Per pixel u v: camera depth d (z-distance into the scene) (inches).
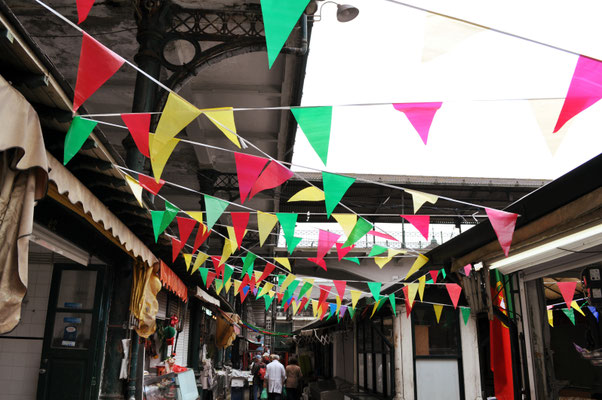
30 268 234.5
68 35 322.0
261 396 499.5
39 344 225.9
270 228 169.5
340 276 954.1
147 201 193.0
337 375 577.3
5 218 94.0
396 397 284.7
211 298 443.2
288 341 1555.1
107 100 389.7
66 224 187.8
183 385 290.0
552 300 317.4
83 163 148.8
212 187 510.3
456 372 281.1
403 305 291.1
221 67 361.7
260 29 287.3
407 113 91.8
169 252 261.6
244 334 1096.2
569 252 180.7
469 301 214.5
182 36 269.6
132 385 225.0
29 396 219.9
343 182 118.0
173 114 98.0
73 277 230.2
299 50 285.0
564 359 310.8
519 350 214.7
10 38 85.4
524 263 203.8
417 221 156.6
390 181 807.1
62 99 108.3
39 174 100.9
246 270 253.9
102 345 223.5
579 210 131.7
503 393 208.2
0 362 224.5
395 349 290.8
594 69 77.8
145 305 221.8
